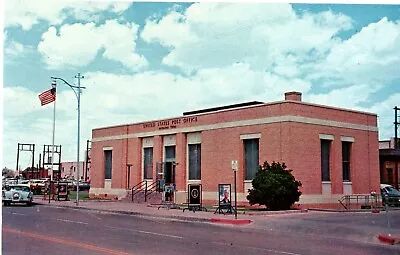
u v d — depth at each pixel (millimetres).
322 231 19750
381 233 18875
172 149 41969
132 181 45688
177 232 18953
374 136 38344
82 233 18203
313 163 33000
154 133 43406
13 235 17297
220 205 27438
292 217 25359
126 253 13023
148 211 29703
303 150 32406
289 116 31984
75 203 39219
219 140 36750
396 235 18031
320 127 33844
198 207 29953
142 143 45375
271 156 32688
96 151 51031
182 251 13617
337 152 35000
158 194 40375
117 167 47625
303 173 32188
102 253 13016
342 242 16750
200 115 38812
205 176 37625
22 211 30875
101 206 35344
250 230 20250
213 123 37500
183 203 38562
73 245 14672
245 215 26297
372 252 14359
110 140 49094
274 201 28891
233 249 14266
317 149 33438
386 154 48656
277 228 20953
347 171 36188
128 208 32844
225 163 36000
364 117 37625
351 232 19391
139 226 21375
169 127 41750
